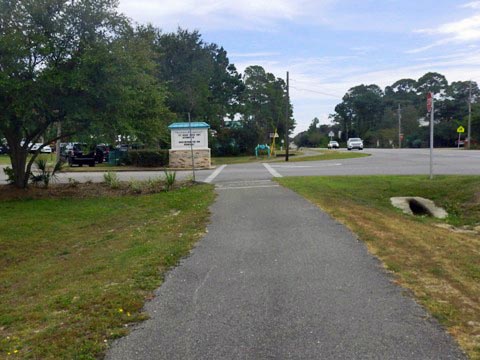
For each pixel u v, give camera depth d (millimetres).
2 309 4988
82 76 13039
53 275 6555
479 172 17219
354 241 7023
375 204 11945
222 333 3865
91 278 5805
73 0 13734
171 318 4215
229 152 52719
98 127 14664
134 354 3531
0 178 21812
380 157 32375
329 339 3691
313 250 6578
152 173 24219
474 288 4793
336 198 11984
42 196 15125
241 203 11359
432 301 4422
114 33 14508
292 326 3963
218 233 8008
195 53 48781
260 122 64938
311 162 29781
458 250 6441
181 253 6633
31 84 12836
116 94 14008
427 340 3625
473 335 3691
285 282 5172
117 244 8250
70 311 4492
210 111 50188
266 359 3410
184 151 27609
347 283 5055
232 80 58875
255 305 4488
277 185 14922
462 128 53719
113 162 32531
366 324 3953
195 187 15742
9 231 10219
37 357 3531
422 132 78000
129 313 4348
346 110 111250
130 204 13305
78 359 3473
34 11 13211
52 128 16375
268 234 7770
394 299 4520
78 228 10547
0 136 16047
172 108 46000
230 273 5598
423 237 7340
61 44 13719
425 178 15180
